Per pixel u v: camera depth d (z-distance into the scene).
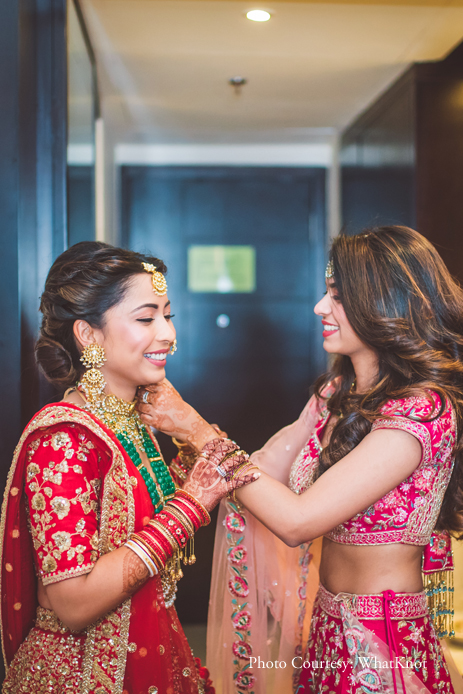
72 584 0.87
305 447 1.33
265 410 3.91
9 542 0.97
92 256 1.02
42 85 1.46
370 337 1.16
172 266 3.87
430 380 1.12
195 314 3.89
